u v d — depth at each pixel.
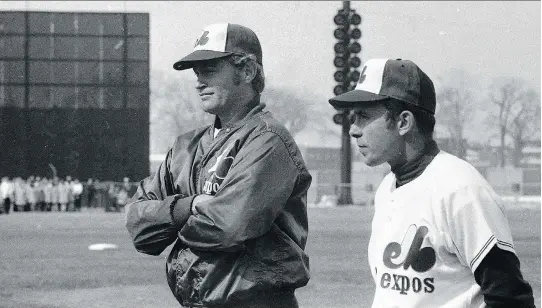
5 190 40.56
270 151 3.91
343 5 24.64
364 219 27.31
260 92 4.18
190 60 4.05
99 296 9.99
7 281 11.28
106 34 50.53
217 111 4.11
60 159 50.03
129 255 14.70
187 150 4.24
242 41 4.10
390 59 3.47
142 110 50.31
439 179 3.32
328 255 14.66
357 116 3.48
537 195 50.34
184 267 3.95
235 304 3.88
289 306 4.00
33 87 50.41
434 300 3.31
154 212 3.98
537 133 62.75
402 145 3.42
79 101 50.25
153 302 9.59
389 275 3.39
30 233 21.44
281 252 3.92
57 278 11.58
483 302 3.27
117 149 50.09
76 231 22.27
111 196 43.16
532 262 12.73
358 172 53.00
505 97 62.88
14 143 49.94
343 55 24.66
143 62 50.34
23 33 50.50
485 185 3.27
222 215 3.79
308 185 4.05
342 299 9.67
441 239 3.29
